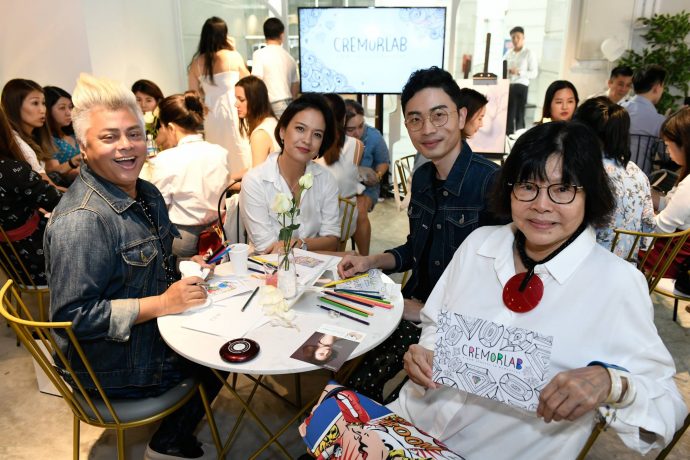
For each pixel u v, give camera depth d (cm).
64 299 132
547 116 358
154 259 153
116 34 429
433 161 169
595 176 98
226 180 273
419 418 125
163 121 264
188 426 171
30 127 330
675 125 244
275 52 439
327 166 282
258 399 216
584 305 100
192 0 518
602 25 559
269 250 206
